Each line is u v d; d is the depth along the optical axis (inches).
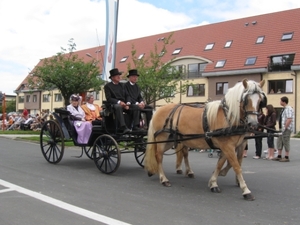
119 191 254.1
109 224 177.9
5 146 551.2
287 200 233.6
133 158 437.1
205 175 325.7
